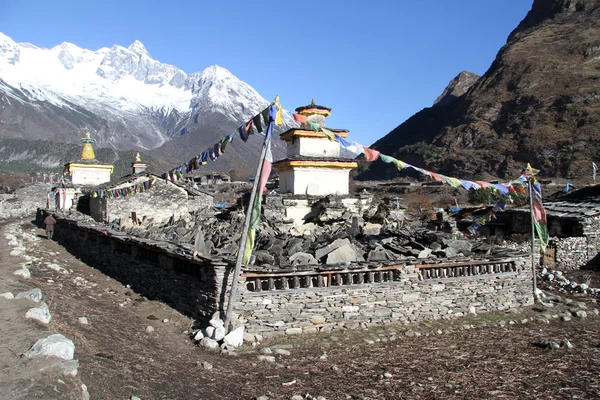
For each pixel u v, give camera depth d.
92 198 36.34
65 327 9.70
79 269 20.89
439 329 13.16
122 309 13.60
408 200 65.44
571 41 122.81
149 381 8.30
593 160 81.62
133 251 17.55
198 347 10.99
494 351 11.77
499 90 119.06
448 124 121.31
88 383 7.30
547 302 16.28
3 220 51.31
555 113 99.19
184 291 13.59
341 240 14.00
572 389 9.70
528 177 16.84
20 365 6.97
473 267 15.07
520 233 30.03
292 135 22.78
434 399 9.03
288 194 21.42
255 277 12.16
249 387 8.97
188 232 19.62
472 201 55.59
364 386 9.43
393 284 13.47
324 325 12.52
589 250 26.20
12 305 9.86
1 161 182.12
